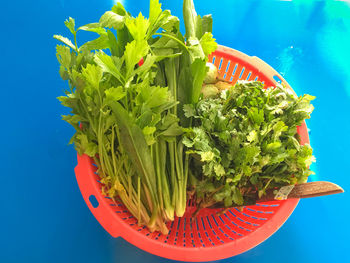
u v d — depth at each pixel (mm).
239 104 819
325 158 1014
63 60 693
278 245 910
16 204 888
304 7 1163
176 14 1089
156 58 666
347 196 976
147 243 713
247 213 904
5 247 848
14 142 936
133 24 591
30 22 1031
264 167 841
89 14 1065
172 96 807
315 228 938
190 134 767
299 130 877
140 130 674
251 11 1138
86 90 667
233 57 952
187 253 715
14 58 1000
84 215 905
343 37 1144
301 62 1104
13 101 969
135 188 823
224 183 816
